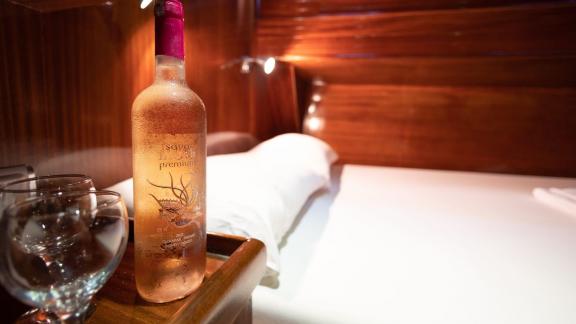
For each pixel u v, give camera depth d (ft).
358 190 4.42
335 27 6.02
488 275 2.17
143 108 1.23
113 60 2.44
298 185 3.07
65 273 1.07
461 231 2.97
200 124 1.31
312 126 7.04
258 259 1.63
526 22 5.43
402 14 5.77
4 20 1.67
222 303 1.28
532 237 2.86
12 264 0.96
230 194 2.36
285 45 6.23
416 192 4.37
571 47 5.37
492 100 6.40
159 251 1.25
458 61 5.80
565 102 6.15
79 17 2.13
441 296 1.93
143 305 1.27
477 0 5.55
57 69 1.99
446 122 6.52
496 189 4.66
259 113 5.99
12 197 1.14
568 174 6.01
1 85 1.67
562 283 2.08
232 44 4.78
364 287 2.02
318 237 2.76
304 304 1.87
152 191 1.24
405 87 6.76
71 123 2.11
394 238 2.76
